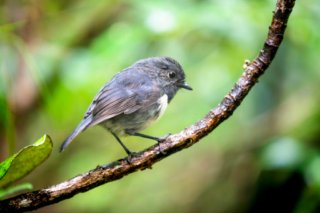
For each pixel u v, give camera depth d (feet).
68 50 36.47
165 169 43.88
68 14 40.32
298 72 38.68
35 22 37.37
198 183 42.52
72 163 43.27
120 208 43.34
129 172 19.65
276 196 39.81
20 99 36.99
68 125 41.75
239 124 40.73
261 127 40.42
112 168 19.22
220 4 33.86
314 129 37.86
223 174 41.83
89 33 39.47
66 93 37.01
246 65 19.43
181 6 33.99
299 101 39.73
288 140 35.70
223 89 38.78
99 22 39.42
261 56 19.22
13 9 37.32
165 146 19.69
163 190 43.19
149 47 37.60
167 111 41.81
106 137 44.01
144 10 34.22
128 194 43.70
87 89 37.29
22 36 37.17
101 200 43.62
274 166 35.12
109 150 43.96
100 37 36.24
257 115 40.14
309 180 34.30
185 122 41.09
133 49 35.40
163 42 37.73
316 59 37.42
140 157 19.51
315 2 34.73
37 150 17.12
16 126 37.47
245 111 40.06
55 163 43.06
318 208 35.83
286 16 18.60
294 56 38.06
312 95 39.55
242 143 41.19
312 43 34.65
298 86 39.24
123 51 33.86
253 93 39.04
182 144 19.57
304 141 37.40
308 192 34.50
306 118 38.83
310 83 39.24
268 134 40.16
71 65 35.50
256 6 33.99
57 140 42.78
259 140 40.50
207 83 39.58
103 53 33.96
